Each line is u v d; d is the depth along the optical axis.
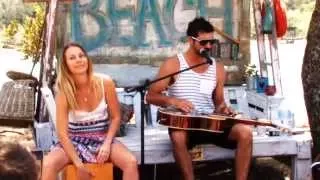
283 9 5.52
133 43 6.00
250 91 5.54
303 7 20.02
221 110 4.47
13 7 16.59
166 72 4.41
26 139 5.87
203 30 4.32
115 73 5.99
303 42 15.76
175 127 4.17
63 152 3.83
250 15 6.21
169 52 6.07
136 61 6.02
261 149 4.54
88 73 3.88
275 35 5.48
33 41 8.55
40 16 8.47
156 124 5.06
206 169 5.32
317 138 4.76
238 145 4.21
